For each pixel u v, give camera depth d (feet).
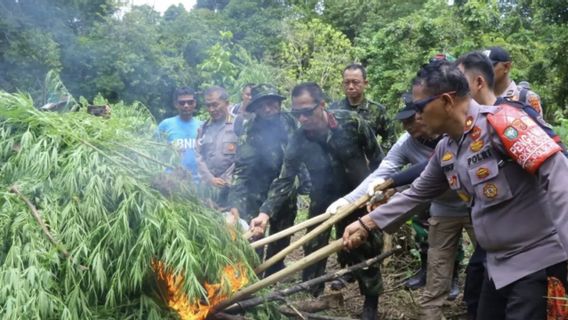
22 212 9.80
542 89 50.31
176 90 21.29
